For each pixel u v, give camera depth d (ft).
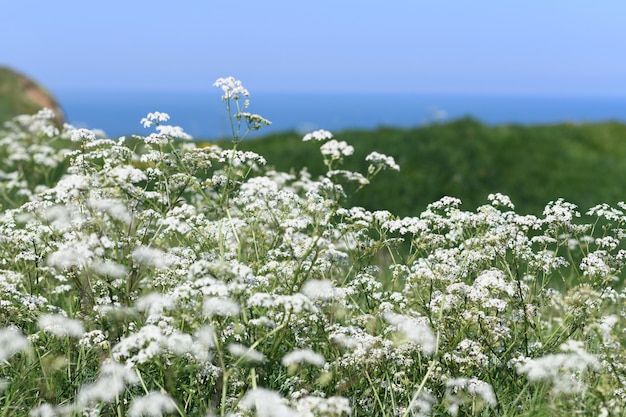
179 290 13.87
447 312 16.69
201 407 14.37
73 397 15.47
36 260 18.02
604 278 17.53
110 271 14.42
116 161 16.97
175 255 17.06
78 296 18.30
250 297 13.80
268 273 16.70
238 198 18.26
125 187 15.37
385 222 18.22
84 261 14.64
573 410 14.34
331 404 12.93
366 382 16.11
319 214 15.98
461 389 15.39
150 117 17.47
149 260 14.87
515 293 17.02
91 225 15.61
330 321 16.81
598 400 14.49
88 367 16.79
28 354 15.55
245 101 17.49
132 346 13.05
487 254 17.87
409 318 16.24
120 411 13.79
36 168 32.83
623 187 56.54
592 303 16.42
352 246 18.61
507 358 16.60
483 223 18.16
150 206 17.47
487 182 55.98
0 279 16.47
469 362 15.61
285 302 13.15
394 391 15.74
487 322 16.06
